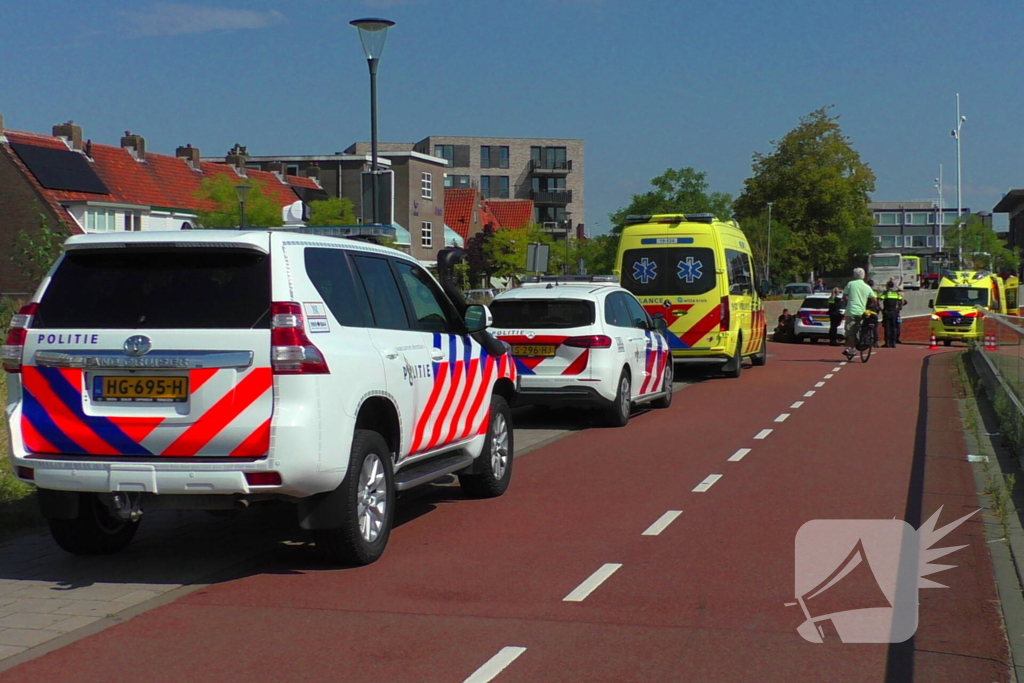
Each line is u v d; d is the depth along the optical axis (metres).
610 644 5.25
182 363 6.13
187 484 6.08
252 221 28.17
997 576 6.42
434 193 61.12
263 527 8.05
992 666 4.92
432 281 8.41
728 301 20.33
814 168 80.88
